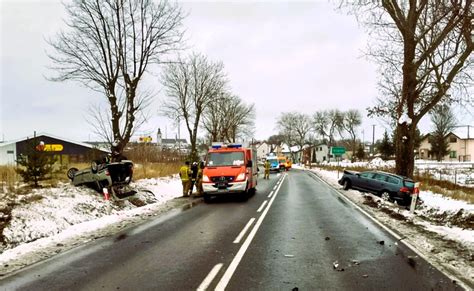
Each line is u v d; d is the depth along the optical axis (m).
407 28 17.62
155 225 11.19
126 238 9.30
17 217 10.09
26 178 14.19
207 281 5.93
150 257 7.45
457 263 6.91
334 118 106.38
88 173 15.40
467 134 82.12
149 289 5.60
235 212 13.88
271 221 11.73
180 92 39.03
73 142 46.72
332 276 6.16
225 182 17.30
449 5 12.17
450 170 44.12
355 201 17.38
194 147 39.53
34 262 7.18
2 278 6.23
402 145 19.50
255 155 22.52
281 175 44.91
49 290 5.63
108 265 6.91
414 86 18.50
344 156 126.50
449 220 13.45
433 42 16.61
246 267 6.69
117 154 17.06
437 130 74.88
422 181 27.66
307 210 14.27
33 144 14.46
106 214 13.43
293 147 126.88
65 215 11.60
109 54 17.06
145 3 17.41
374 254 7.59
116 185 15.55
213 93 40.72
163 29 17.92
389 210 14.40
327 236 9.39
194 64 39.22
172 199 18.50
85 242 8.88
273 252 7.77
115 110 17.27
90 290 5.59
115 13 16.92
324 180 34.16
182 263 6.98
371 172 20.97
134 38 17.48
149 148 36.59
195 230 10.34
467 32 12.52
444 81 17.03
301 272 6.38
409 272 6.36
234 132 64.56
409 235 9.53
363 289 5.53
